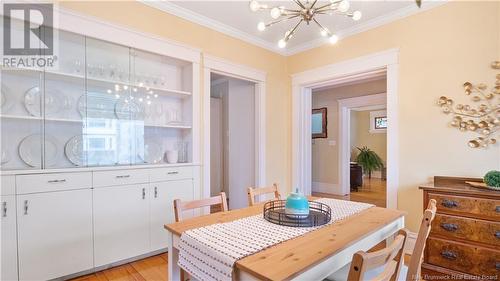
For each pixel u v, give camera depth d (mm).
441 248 2092
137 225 2439
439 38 2529
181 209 1609
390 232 1527
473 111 2330
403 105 2746
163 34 2688
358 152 9000
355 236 1235
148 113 2881
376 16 2883
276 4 2688
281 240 1174
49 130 2279
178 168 2746
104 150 2570
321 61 3527
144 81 2807
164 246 2611
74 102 2420
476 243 1939
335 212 1652
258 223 1428
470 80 2352
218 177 5281
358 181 6500
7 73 2098
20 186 1863
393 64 2816
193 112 2926
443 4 2510
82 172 2135
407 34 2734
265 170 3674
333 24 3064
